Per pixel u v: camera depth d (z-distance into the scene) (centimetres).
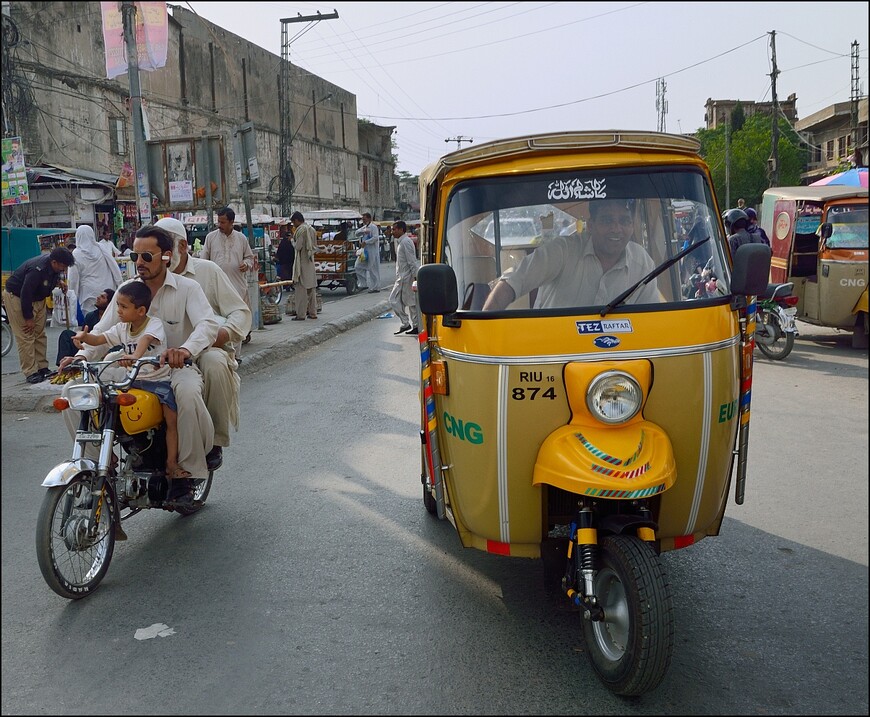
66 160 2202
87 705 316
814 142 4584
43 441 710
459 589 418
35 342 937
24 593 419
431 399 386
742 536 482
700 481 355
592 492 309
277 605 401
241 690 325
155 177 1211
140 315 458
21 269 923
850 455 630
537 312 346
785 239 1236
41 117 2091
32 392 866
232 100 3353
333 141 4672
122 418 436
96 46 2328
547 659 347
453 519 393
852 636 364
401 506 545
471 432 354
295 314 1628
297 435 730
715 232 376
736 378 362
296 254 1528
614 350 338
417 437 720
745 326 377
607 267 362
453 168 376
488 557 459
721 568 439
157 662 348
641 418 338
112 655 354
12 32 629
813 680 328
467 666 342
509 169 367
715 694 319
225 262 1063
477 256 367
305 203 4262
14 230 1337
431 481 400
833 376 948
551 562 395
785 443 666
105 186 2069
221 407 498
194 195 1201
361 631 373
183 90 2925
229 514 533
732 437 366
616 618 320
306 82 4259
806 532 485
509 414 341
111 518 437
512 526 358
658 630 296
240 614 391
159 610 397
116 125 2431
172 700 319
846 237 1127
